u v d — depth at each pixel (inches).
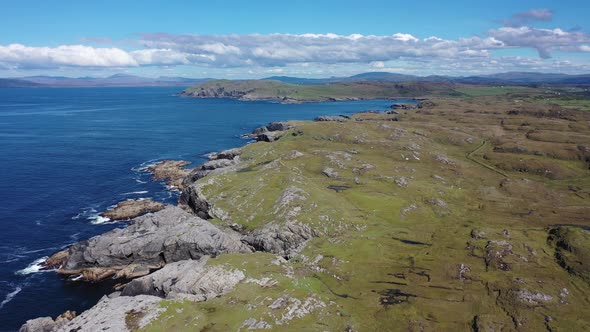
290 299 2306.8
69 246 3794.3
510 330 2143.2
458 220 3764.8
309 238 3376.0
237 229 3740.2
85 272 3312.0
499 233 3331.7
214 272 2586.1
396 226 3585.1
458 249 3083.2
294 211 3656.5
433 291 2519.7
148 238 3481.8
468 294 2481.5
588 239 3026.6
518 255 2925.7
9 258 3558.1
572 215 3956.7
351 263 2876.5
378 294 2486.5
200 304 2278.5
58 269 3395.7
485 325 2166.6
